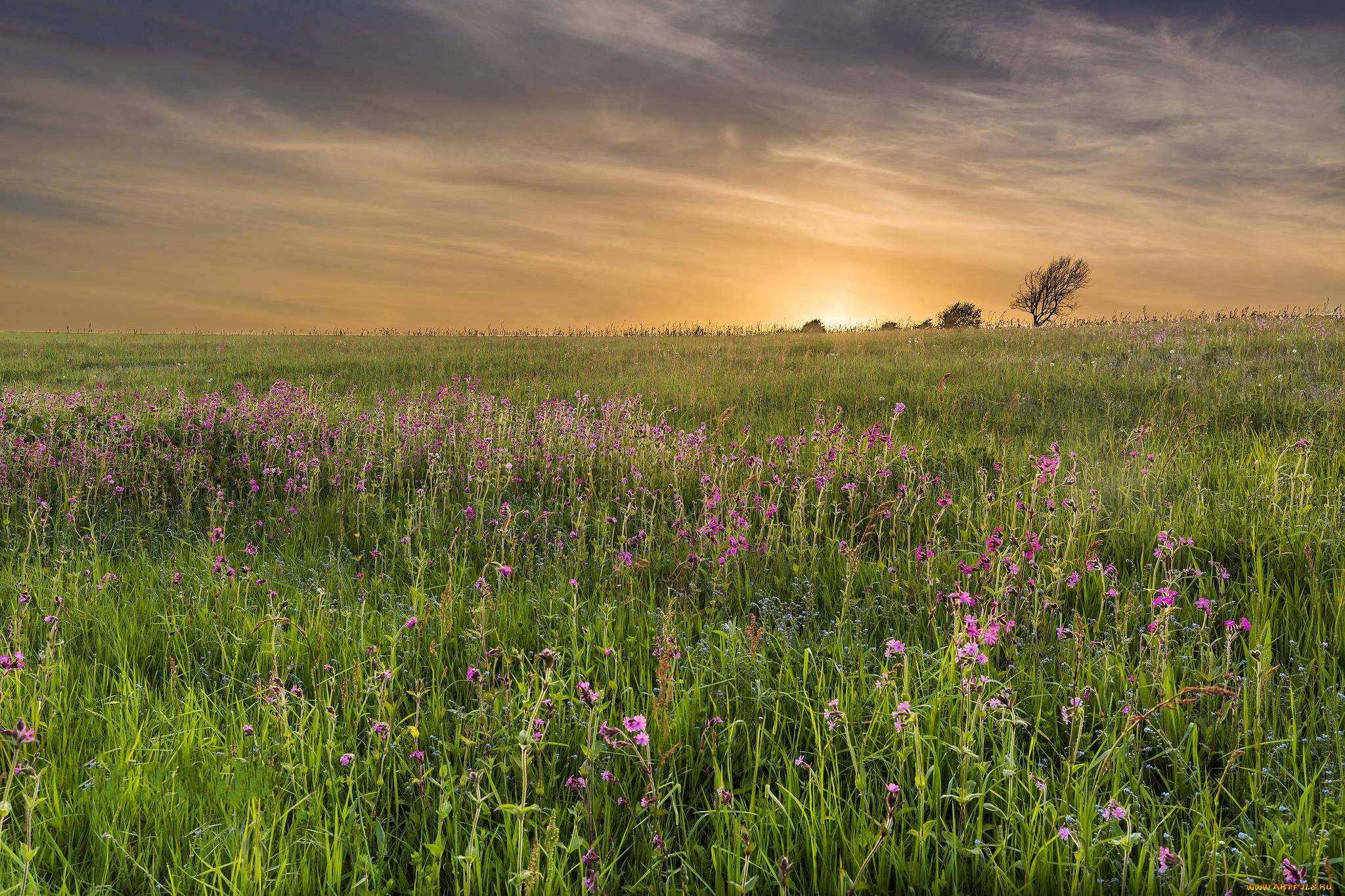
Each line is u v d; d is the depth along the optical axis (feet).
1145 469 25.11
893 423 34.60
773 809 10.19
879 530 20.85
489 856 9.77
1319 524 18.86
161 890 9.38
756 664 14.30
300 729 11.98
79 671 15.52
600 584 19.60
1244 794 10.57
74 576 20.35
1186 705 12.09
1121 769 10.66
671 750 9.84
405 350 98.53
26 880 8.63
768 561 20.57
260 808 10.70
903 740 10.99
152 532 26.84
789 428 38.73
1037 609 15.25
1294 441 27.07
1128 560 19.17
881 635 16.53
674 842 10.18
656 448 32.53
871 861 9.43
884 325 128.16
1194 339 61.52
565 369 73.51
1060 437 33.86
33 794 8.51
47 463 31.86
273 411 42.68
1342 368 42.80
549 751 11.85
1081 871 8.85
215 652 16.75
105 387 61.11
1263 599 15.51
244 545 24.75
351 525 26.96
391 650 15.44
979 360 59.16
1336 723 11.32
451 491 30.99
